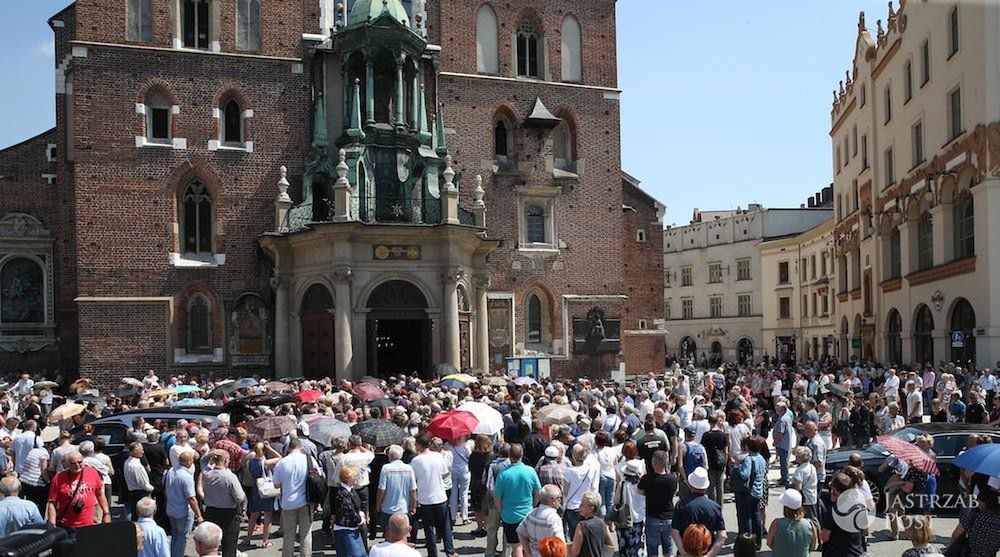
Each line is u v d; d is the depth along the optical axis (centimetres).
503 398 2667
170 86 4300
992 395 3250
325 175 4391
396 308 4078
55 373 4431
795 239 9025
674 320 10800
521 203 4912
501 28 4944
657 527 1498
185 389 3061
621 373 5047
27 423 2016
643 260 5334
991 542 1239
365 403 2509
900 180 5125
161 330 4222
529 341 4900
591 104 5109
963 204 4241
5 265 4409
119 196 4191
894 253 5409
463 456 1988
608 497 1767
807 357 8869
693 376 5084
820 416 2577
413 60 4478
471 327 4356
